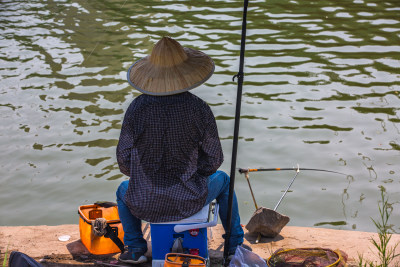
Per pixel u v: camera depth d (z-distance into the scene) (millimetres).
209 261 3820
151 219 3420
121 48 13070
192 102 3365
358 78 10938
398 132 8750
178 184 3398
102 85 10922
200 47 12844
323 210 6742
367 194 7090
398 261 3941
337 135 8672
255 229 4398
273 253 3783
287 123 9070
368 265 3885
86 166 7992
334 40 13203
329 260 3578
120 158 3420
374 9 15742
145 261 3791
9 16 16281
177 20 15141
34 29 14930
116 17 15672
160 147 3361
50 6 17250
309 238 4426
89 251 4137
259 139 8547
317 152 8156
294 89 10430
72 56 12664
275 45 12914
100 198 7191
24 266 3391
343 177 7488
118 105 9992
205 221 3420
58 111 9805
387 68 11430
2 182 7609
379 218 6578
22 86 10992
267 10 15844
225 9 16031
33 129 9156
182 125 3338
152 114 3338
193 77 3359
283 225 4422
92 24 15180
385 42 13008
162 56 3342
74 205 7055
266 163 7863
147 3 17109
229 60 11961
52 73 11648
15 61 12461
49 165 8039
